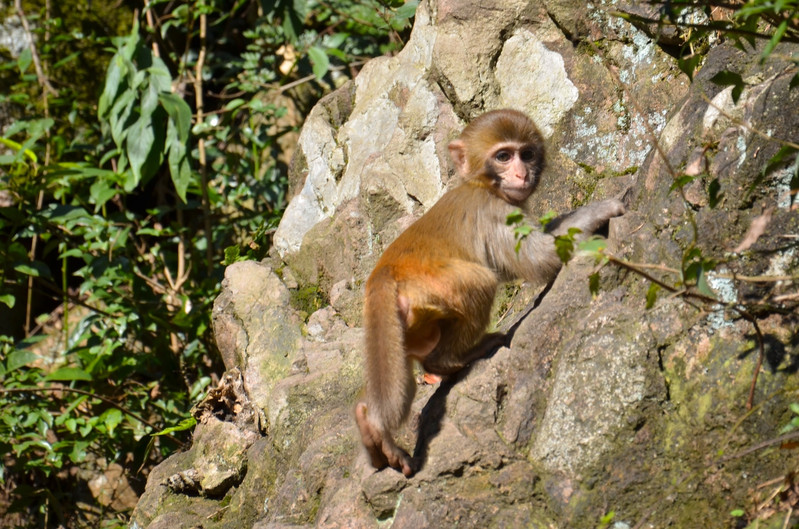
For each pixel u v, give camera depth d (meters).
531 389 6.40
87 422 11.84
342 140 10.46
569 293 6.66
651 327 6.18
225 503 8.68
